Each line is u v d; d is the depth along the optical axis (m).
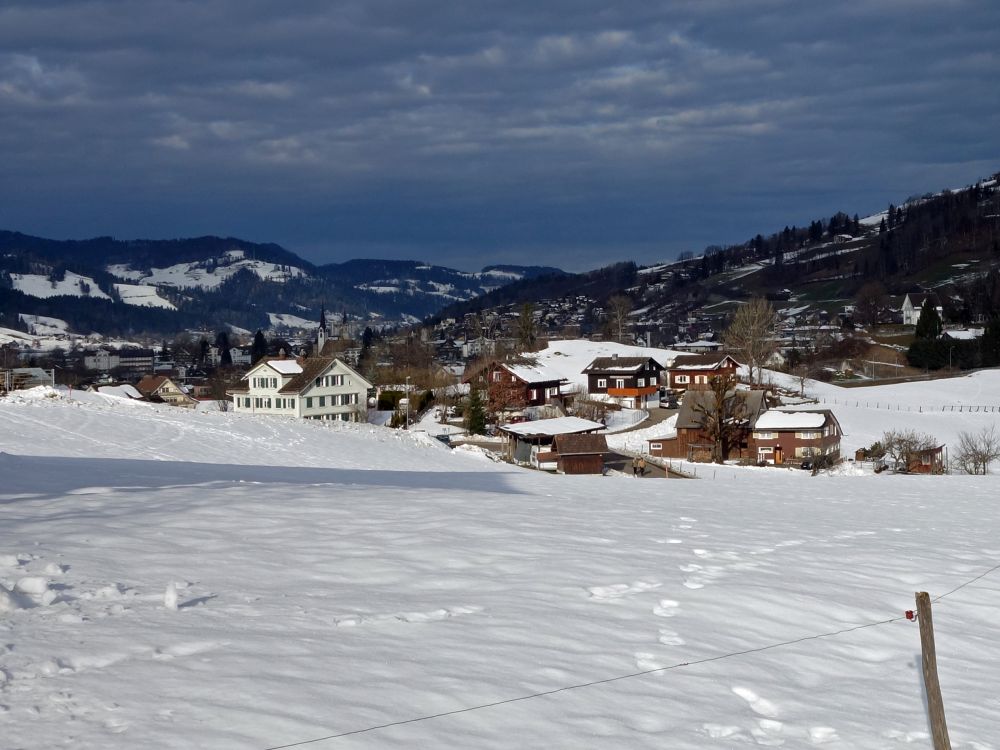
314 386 74.94
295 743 5.68
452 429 72.75
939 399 88.56
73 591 8.52
